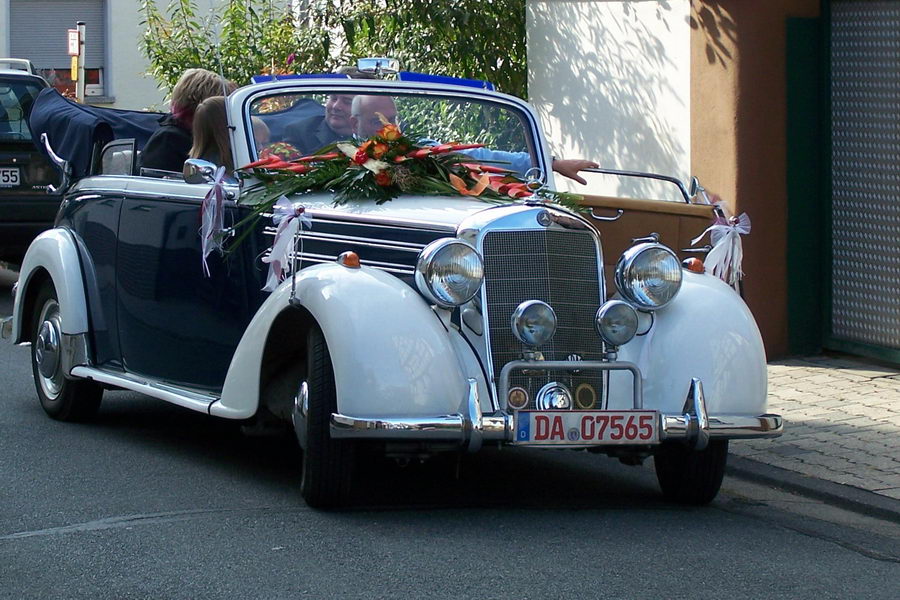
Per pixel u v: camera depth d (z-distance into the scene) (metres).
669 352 6.94
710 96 11.79
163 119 9.39
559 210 6.95
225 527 6.66
